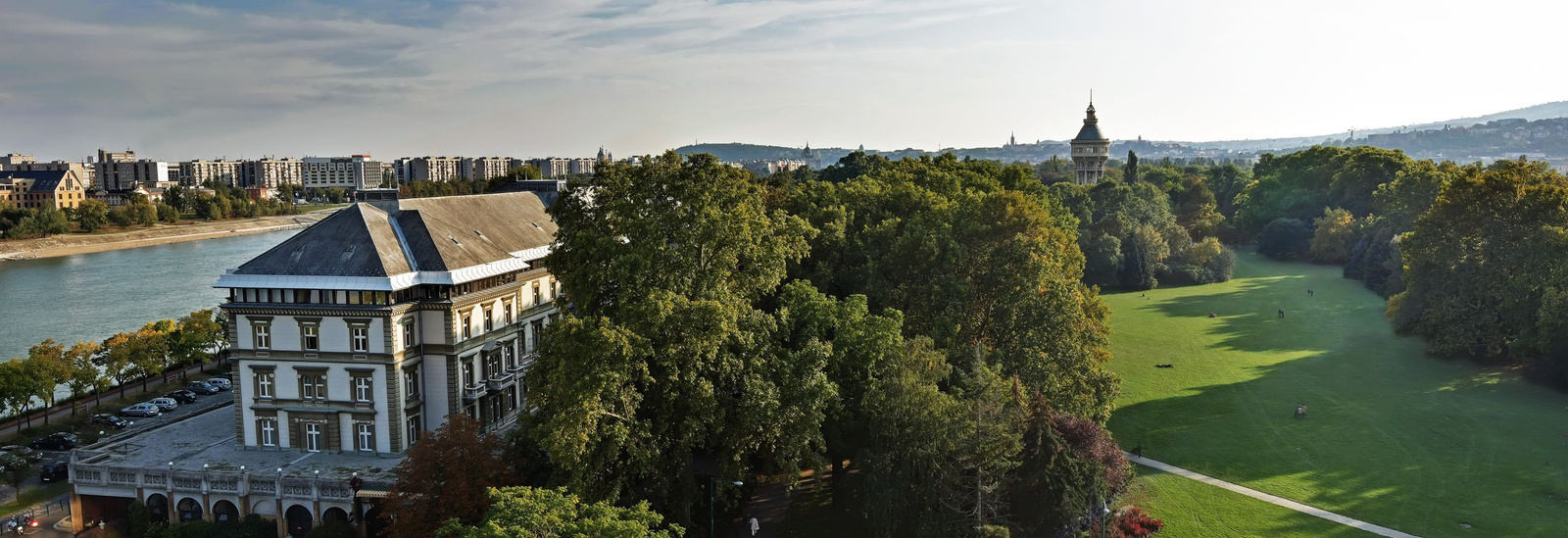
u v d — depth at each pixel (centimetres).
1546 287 10981
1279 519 7475
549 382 6312
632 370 6412
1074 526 6550
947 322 8875
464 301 8275
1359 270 19375
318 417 7988
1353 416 10062
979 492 6372
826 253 11231
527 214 10831
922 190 13325
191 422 9038
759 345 7175
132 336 11881
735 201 7956
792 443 6656
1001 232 10031
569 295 7588
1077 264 11225
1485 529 7256
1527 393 10762
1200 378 11781
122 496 7544
